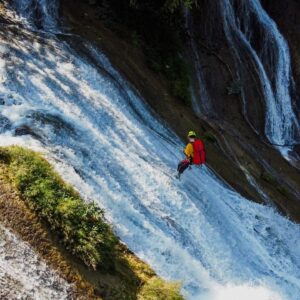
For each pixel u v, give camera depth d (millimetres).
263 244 15977
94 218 10539
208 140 19859
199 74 23750
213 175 17531
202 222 13992
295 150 24516
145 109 18078
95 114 15078
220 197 16391
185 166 14781
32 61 15617
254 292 12883
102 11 21109
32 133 12602
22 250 9477
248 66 25828
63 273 9539
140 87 18891
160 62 21625
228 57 25344
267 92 25719
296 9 28688
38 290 9047
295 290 14250
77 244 10031
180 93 20984
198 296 11805
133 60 20031
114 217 11602
